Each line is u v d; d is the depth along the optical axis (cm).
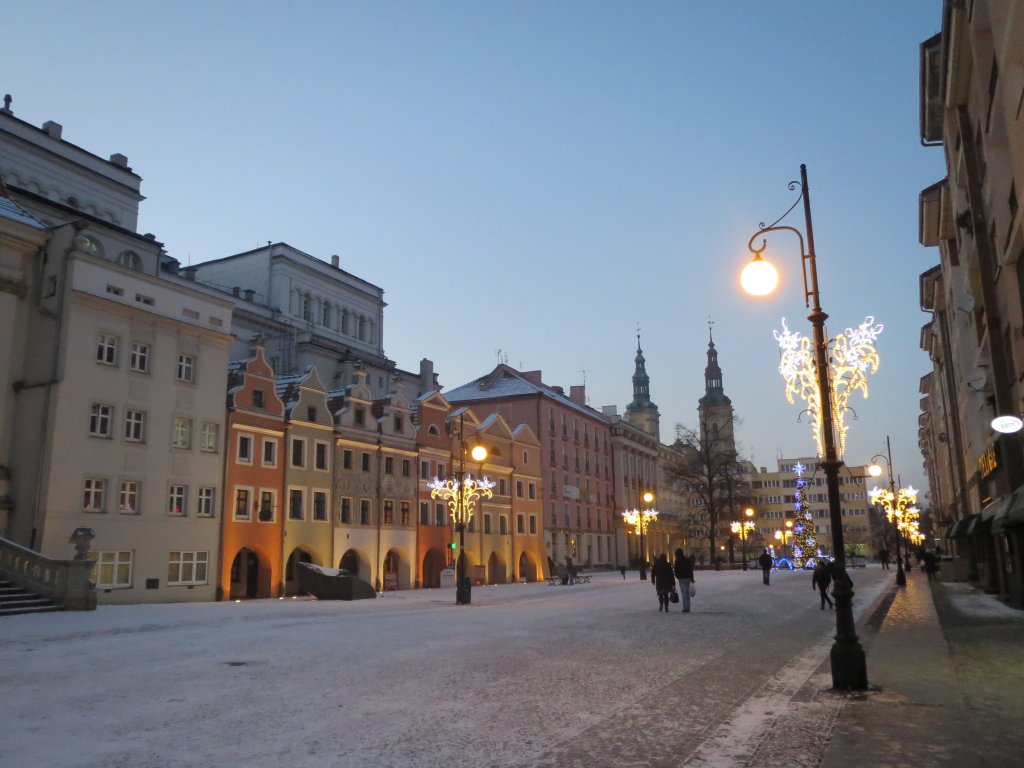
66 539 3209
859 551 14412
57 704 993
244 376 4084
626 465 9481
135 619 2316
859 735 803
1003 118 2027
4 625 2081
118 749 771
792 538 7825
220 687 1116
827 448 1155
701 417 9962
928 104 3008
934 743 765
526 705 982
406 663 1358
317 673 1245
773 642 1669
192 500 3734
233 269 6203
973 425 3469
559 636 1800
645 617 2331
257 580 4216
